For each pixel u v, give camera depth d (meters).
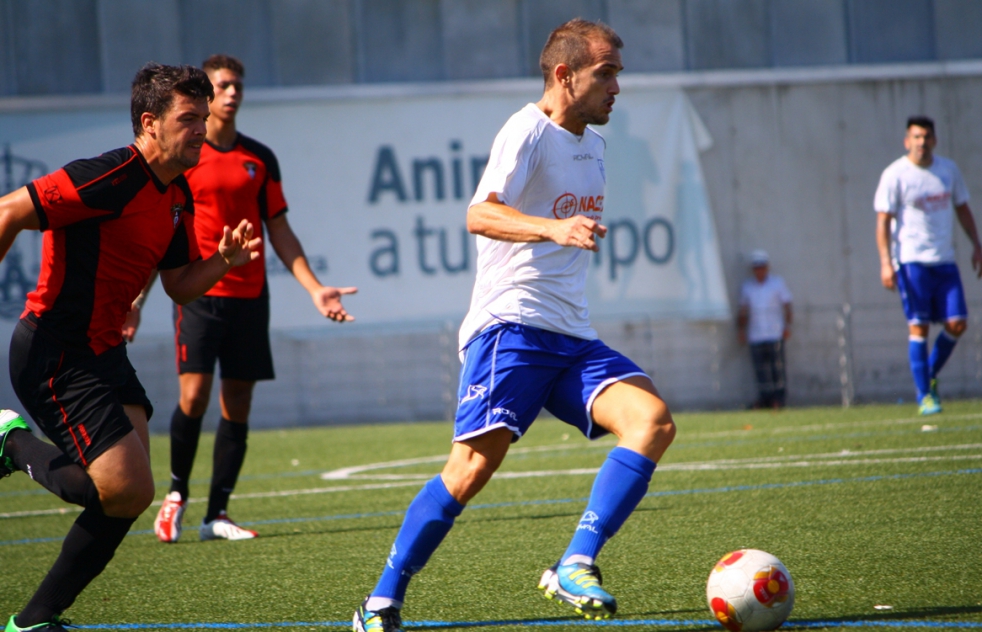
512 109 46.81
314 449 34.25
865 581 11.76
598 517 9.87
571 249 10.80
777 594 9.76
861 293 49.25
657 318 46.78
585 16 48.84
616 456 10.05
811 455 24.75
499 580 13.02
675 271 46.97
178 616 11.80
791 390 48.00
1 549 17.55
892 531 14.78
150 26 47.03
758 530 15.50
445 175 46.38
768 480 20.92
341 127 45.94
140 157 10.36
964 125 49.81
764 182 48.97
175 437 17.77
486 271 10.79
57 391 10.22
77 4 46.75
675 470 23.47
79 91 46.78
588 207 11.05
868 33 50.41
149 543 17.77
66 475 10.20
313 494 23.36
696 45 49.25
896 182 31.52
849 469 21.70
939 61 50.53
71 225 10.10
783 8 49.84
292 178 45.62
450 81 48.34
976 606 10.39
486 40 48.56
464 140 46.53
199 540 17.89
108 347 10.62
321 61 47.56
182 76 10.29
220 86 17.61
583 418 10.64
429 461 28.91
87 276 10.20
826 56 50.16
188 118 10.29
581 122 10.92
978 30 50.81
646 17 48.94
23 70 46.47
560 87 10.80
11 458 10.65
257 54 47.34
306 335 45.62
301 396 45.59
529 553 14.84
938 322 33.03
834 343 48.38
